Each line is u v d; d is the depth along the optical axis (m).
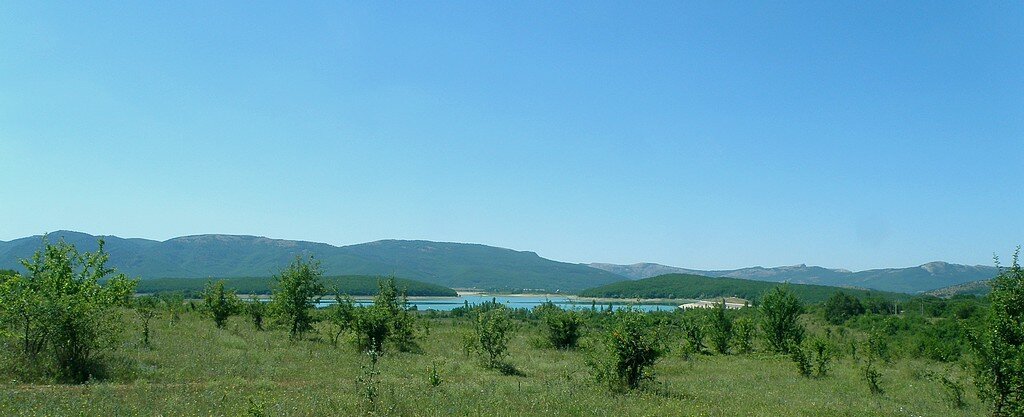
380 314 32.06
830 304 78.44
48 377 18.56
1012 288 19.33
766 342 43.66
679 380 26.56
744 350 45.84
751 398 21.06
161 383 18.27
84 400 14.68
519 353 35.88
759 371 32.25
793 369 33.47
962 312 37.84
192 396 15.91
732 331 47.53
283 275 36.75
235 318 47.31
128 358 21.44
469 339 31.73
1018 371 18.48
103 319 20.48
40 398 15.05
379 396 16.33
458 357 31.08
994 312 19.53
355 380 18.66
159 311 47.06
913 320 57.94
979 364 19.78
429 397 16.86
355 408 14.95
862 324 63.03
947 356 28.34
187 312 52.66
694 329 44.44
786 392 23.61
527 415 15.27
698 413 17.08
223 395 16.23
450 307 176.25
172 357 22.72
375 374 22.08
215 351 25.45
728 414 17.28
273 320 39.28
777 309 43.53
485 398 17.19
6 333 19.72
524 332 55.88
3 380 17.73
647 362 21.77
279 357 25.47
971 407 22.12
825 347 32.16
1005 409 18.95
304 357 26.14
